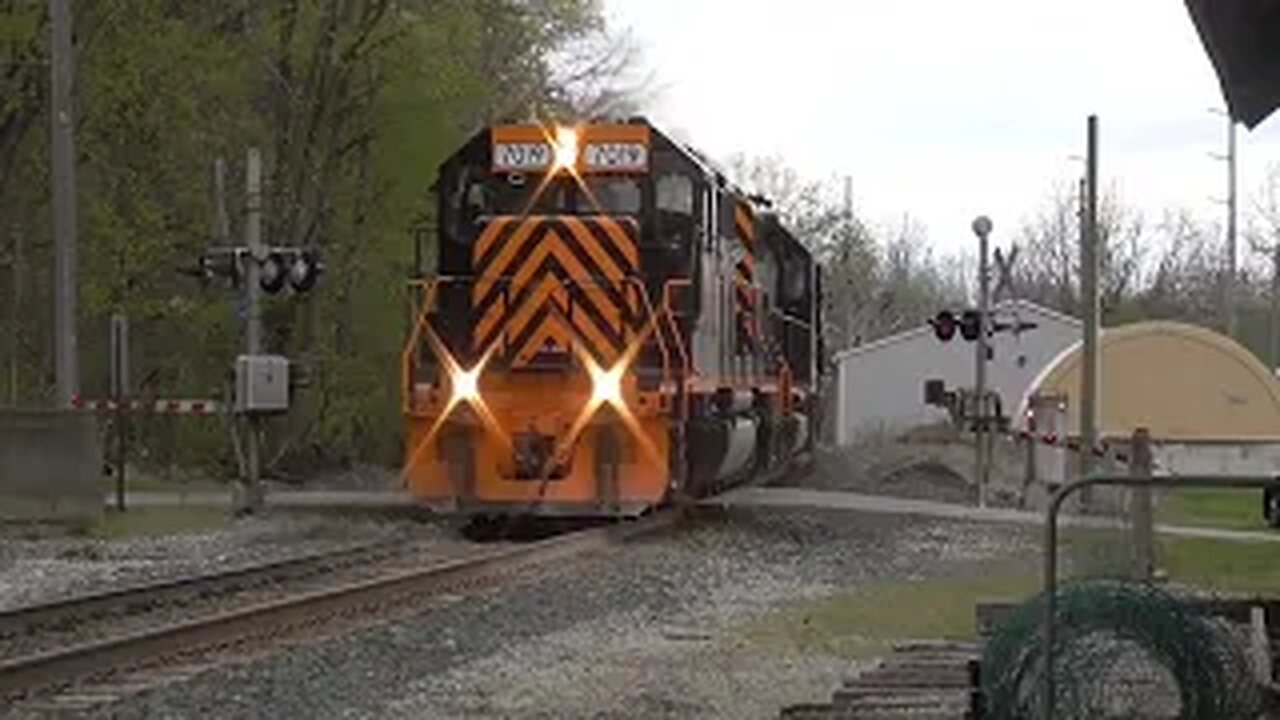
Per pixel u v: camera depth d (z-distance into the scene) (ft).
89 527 94.22
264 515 102.89
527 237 89.20
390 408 164.14
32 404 146.92
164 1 138.72
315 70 148.25
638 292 87.71
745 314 107.55
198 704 43.27
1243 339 383.04
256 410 104.12
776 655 53.21
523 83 177.99
